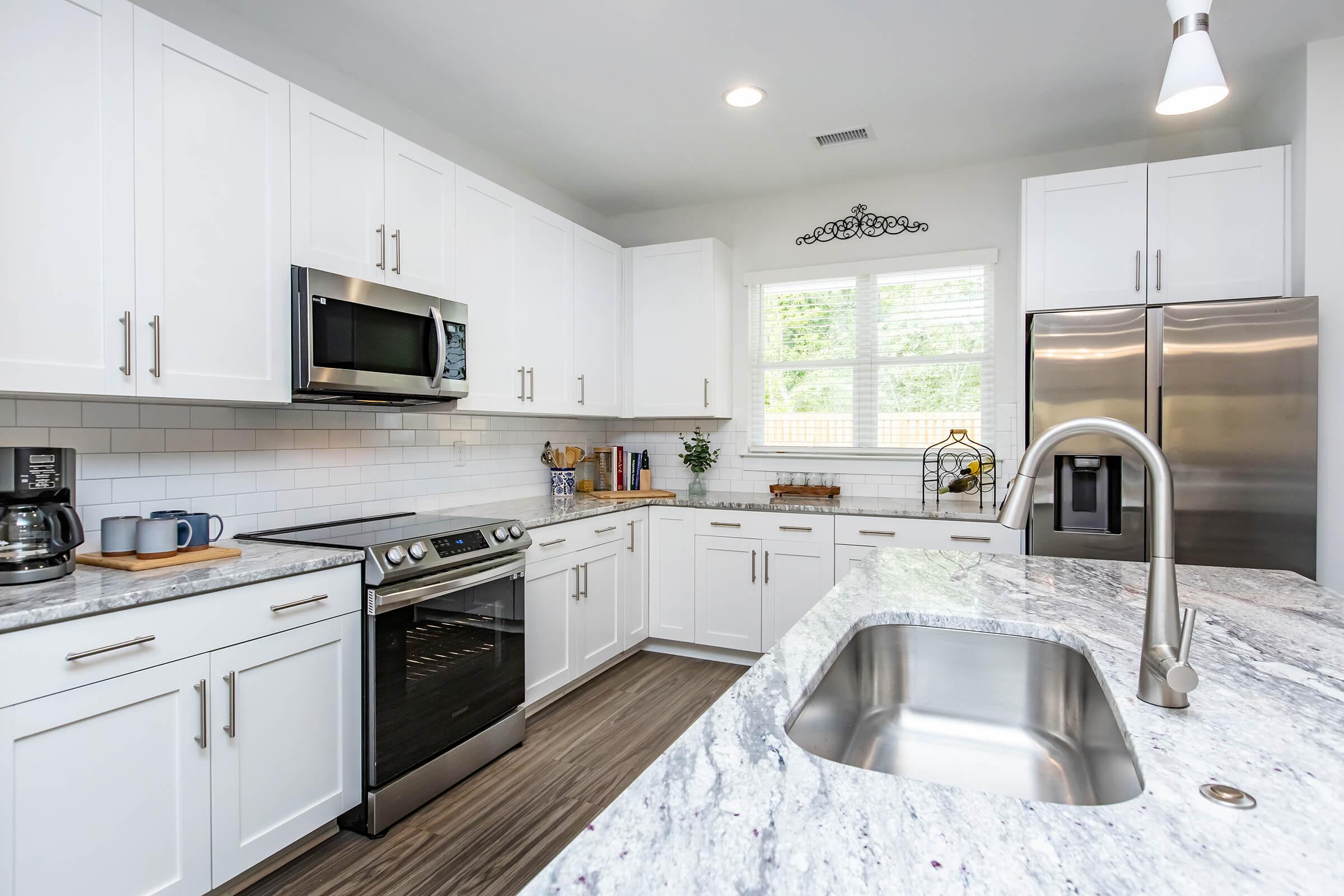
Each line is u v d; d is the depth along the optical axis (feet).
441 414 10.53
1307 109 8.55
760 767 2.55
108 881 4.87
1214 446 8.76
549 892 1.81
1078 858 1.99
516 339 10.29
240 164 6.55
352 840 6.75
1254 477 8.63
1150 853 2.02
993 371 12.04
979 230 12.08
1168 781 2.45
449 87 9.37
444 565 7.47
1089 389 9.30
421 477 10.16
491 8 7.61
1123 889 1.85
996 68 8.89
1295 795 2.36
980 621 4.58
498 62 8.73
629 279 13.52
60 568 5.41
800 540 11.32
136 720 5.04
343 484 8.93
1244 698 3.25
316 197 7.26
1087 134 10.82
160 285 5.91
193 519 6.42
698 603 12.10
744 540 11.73
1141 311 9.10
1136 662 3.72
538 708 9.88
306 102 7.17
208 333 6.27
